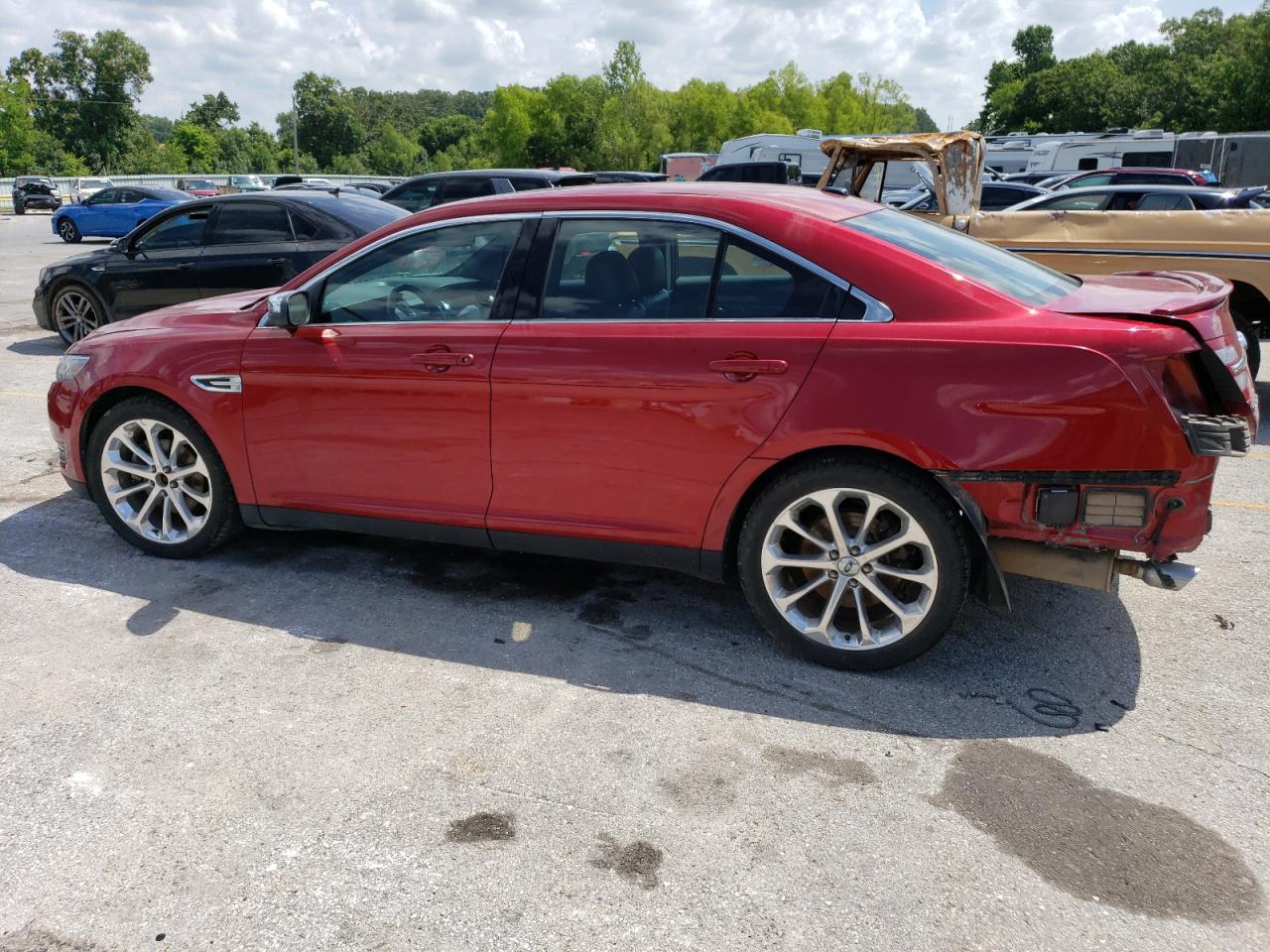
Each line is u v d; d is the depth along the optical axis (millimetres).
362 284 3906
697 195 3473
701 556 3479
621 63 86250
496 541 3793
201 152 95125
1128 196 11961
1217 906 2309
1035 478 2988
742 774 2822
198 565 4340
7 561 4367
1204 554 4512
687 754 2926
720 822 2611
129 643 3615
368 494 3938
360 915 2279
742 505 3463
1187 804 2688
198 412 4098
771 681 3355
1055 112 83625
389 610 3908
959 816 2633
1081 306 3172
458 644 3625
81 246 23172
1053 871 2426
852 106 102188
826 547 3303
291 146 124812
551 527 3662
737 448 3277
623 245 3498
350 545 4594
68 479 4523
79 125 93438
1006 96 97250
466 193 14312
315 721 3096
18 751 2924
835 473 3197
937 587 3193
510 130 88750
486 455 3666
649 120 86938
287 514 4129
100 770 2838
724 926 2246
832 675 3396
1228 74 57000
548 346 3492
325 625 3775
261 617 3836
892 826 2594
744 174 19094
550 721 3104
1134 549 2996
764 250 3301
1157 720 3115
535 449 3576
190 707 3174
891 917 2271
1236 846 2520
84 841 2535
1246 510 5148
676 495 3426
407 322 3787
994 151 32125
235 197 8961
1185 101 66938
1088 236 7508
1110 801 2699
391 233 3861
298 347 3908
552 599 4023
